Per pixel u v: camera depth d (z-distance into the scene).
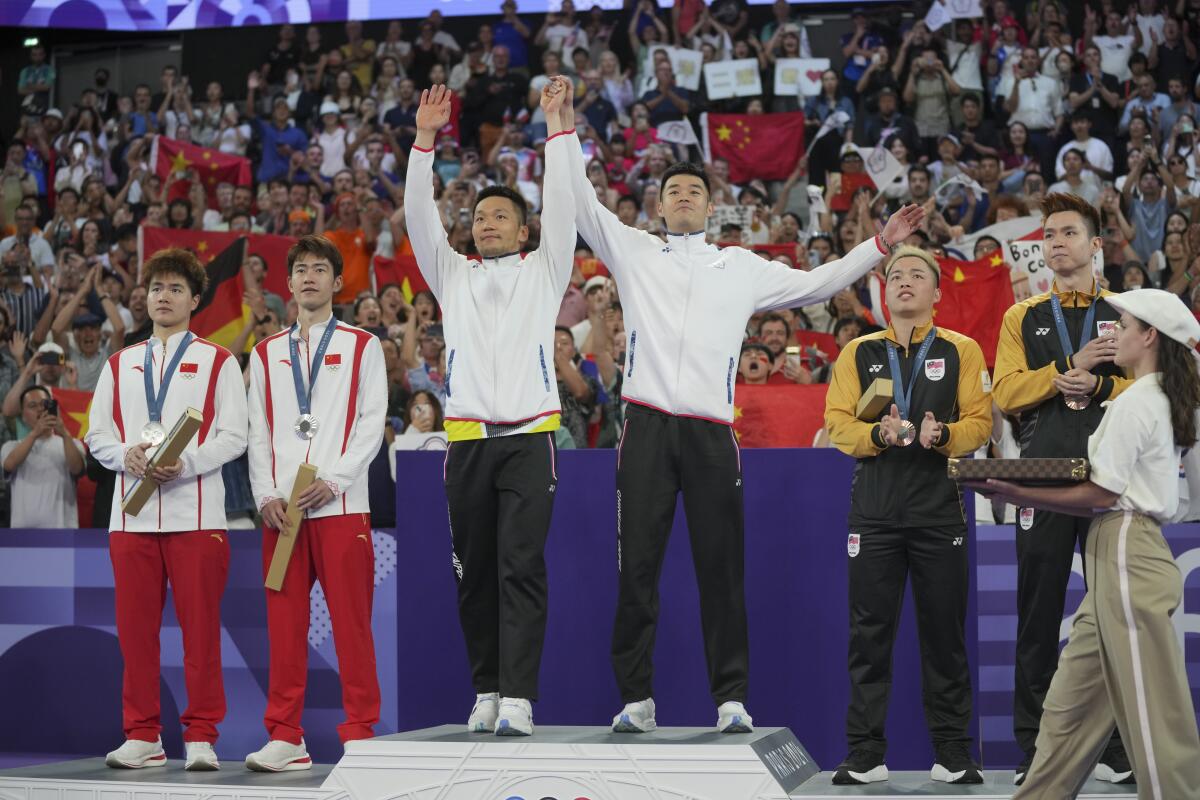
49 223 15.23
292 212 13.79
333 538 6.13
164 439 6.22
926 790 5.20
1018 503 4.62
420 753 5.23
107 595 7.57
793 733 5.95
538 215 13.66
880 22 15.88
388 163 15.23
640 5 16.41
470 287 5.80
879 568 5.51
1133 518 4.46
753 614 6.35
